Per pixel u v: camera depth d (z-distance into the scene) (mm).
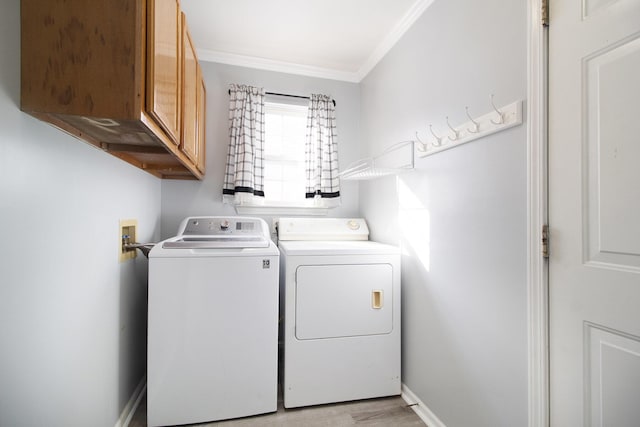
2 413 744
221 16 1912
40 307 884
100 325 1267
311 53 2354
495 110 1189
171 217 2342
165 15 1082
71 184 1042
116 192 1431
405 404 1773
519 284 1094
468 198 1351
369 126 2484
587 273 898
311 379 1719
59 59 832
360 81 2697
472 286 1319
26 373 826
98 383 1247
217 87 2410
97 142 1202
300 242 2199
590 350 896
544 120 1012
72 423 1051
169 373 1520
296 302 1708
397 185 1987
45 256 906
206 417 1564
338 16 1899
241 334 1604
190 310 1540
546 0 1009
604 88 857
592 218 891
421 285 1699
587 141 901
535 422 1027
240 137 2352
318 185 2518
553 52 992
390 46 2117
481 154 1278
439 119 1558
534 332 1033
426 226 1659
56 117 873
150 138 1159
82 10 846
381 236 2221
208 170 2406
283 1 1772
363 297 1796
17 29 804
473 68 1320
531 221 1045
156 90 964
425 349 1657
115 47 860
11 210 773
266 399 1645
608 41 842
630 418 802
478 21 1296
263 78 2496
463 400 1369
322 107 2541
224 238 1925
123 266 1531
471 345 1324
